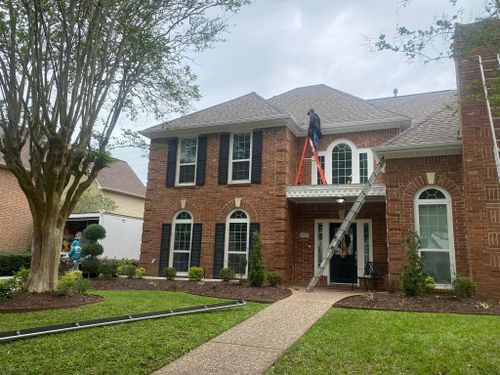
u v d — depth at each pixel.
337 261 15.10
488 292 10.23
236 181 15.80
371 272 13.30
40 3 8.82
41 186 10.15
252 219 15.05
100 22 9.68
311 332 7.11
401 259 12.12
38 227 10.20
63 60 9.83
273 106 16.39
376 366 5.33
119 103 11.33
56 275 10.40
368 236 14.80
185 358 5.75
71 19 9.28
